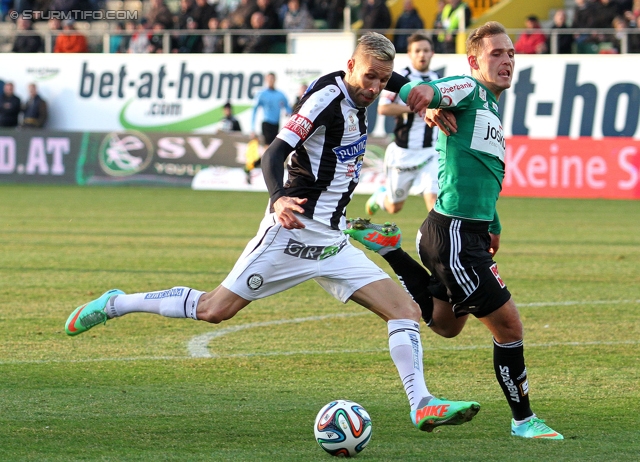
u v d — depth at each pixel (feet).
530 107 203.62
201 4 234.38
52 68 236.84
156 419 49.67
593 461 42.65
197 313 49.73
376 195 119.34
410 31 218.59
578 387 57.41
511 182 198.08
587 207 174.29
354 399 54.39
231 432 47.32
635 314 81.05
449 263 49.11
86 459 42.47
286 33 224.33
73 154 226.17
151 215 161.89
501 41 49.06
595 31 208.74
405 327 47.19
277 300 88.33
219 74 225.76
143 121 231.50
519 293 91.81
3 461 42.14
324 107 46.57
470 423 49.85
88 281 96.73
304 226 46.75
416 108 46.50
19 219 154.81
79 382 57.93
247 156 215.51
